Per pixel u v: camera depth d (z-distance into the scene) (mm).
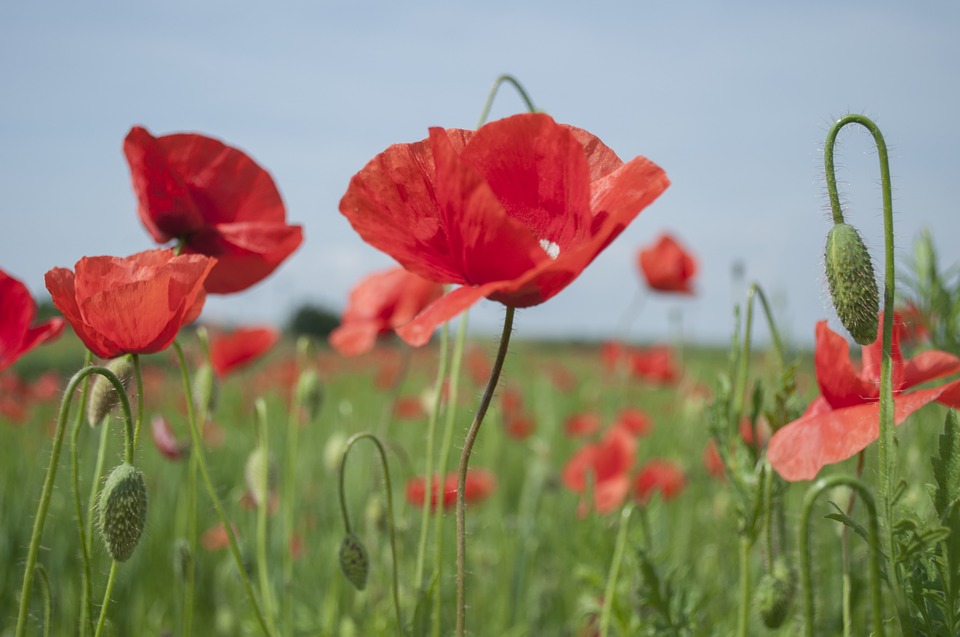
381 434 625
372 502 557
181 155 431
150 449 896
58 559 618
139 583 654
